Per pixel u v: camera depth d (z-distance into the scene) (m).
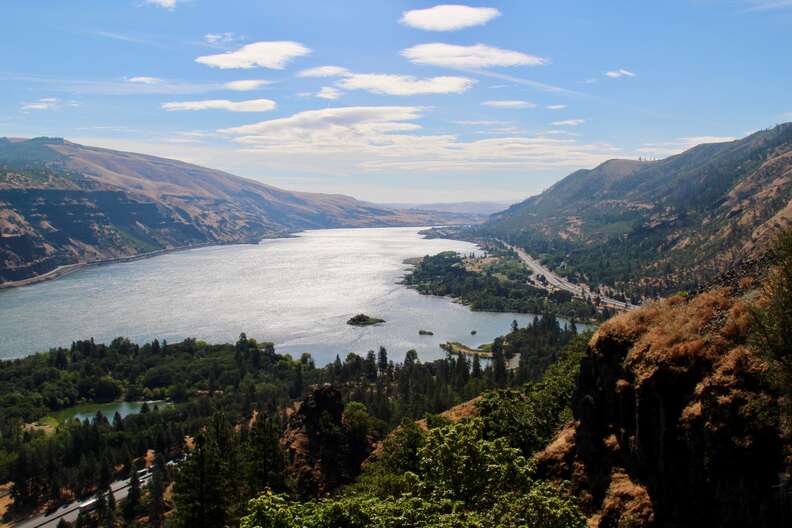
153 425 165.50
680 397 30.81
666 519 30.44
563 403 59.19
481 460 35.59
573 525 30.05
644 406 32.97
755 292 31.95
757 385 27.19
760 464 25.52
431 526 29.44
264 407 172.12
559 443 42.25
